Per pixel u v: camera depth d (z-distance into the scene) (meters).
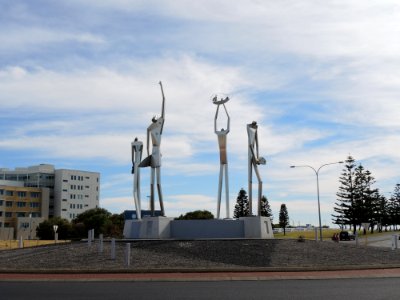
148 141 39.44
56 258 26.80
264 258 27.08
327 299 14.36
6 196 125.56
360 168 106.44
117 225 105.25
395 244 36.59
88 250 29.09
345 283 19.19
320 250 30.66
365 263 26.70
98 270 22.59
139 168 39.62
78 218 110.00
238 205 110.38
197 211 98.38
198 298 14.68
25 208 128.75
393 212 136.12
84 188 139.50
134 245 30.75
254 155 39.16
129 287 17.86
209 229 37.44
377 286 17.94
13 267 24.53
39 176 135.12
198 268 22.97
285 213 140.62
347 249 32.41
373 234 104.44
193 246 30.25
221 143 39.81
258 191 39.00
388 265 25.42
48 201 133.38
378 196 112.50
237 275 21.92
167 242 31.80
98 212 108.75
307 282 19.67
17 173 138.00
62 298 14.71
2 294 15.77
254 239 33.75
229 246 30.34
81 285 18.69
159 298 14.70
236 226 37.41
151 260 25.69
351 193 106.31
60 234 104.75
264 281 20.16
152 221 37.28
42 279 20.98
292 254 28.61
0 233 113.69
